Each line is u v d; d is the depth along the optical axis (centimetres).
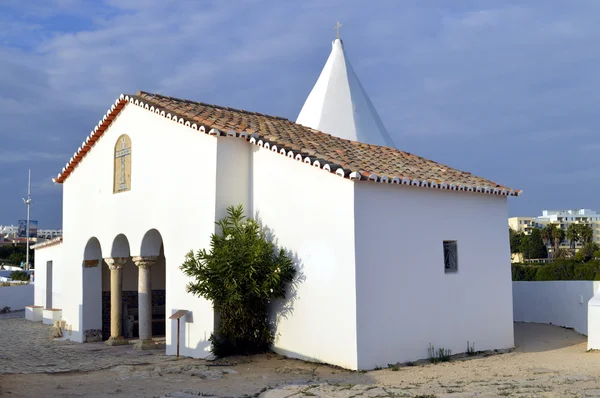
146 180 1578
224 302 1259
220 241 1286
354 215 1151
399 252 1234
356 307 1134
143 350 1554
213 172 1350
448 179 1384
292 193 1288
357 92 2086
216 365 1210
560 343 1513
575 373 993
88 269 1845
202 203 1377
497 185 1498
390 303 1200
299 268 1258
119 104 1673
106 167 1759
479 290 1408
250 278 1241
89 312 1828
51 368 1283
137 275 2086
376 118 2105
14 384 1066
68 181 1964
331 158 1264
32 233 9925
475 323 1385
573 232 10119
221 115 1595
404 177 1234
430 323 1280
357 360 1123
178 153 1467
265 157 1362
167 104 1570
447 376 1023
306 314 1234
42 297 2650
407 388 899
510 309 1480
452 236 1362
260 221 1363
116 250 1708
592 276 2697
